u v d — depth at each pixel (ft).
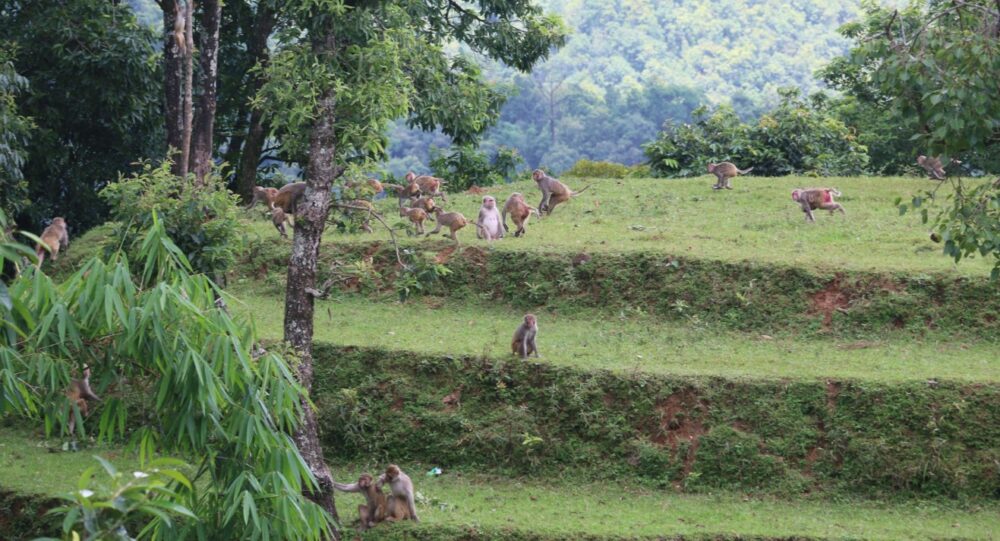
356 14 86.02
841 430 98.63
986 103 71.05
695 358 110.32
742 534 86.79
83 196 166.61
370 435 104.06
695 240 134.00
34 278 63.36
